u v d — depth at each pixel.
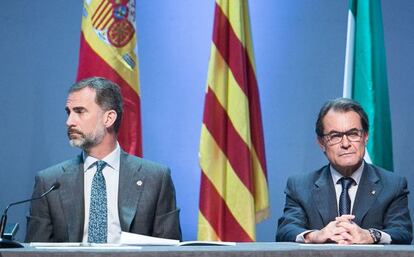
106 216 4.20
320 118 4.35
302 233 3.75
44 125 6.19
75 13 6.24
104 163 4.31
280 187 6.17
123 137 5.25
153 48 6.25
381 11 5.85
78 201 4.21
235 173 5.23
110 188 4.28
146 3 6.27
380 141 5.39
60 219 4.19
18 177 6.14
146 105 6.23
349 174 4.33
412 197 6.09
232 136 5.26
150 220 4.26
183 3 6.29
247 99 5.35
